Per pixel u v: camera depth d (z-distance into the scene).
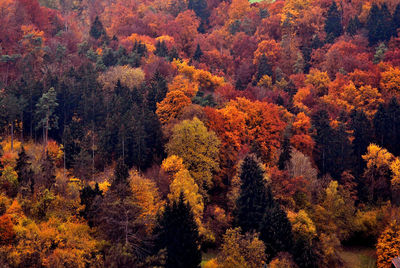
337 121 116.31
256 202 81.19
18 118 105.88
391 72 136.12
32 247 62.59
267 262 73.12
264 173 89.75
